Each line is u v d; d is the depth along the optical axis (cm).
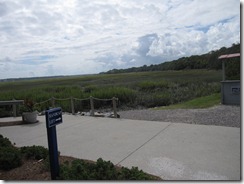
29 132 722
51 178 346
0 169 401
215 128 628
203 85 2383
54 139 349
